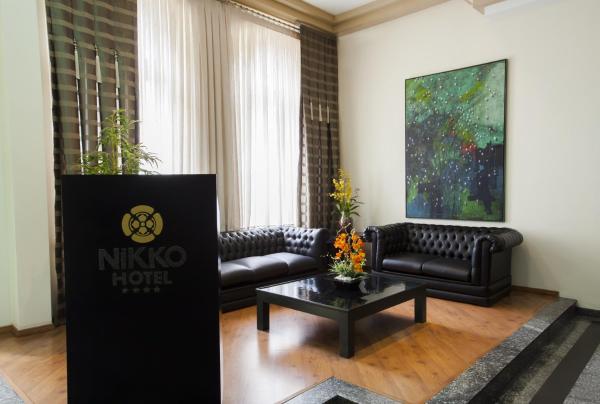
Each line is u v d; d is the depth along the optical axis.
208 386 1.83
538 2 4.98
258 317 4.09
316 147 6.94
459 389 2.80
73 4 4.25
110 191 1.73
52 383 2.96
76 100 4.25
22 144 3.87
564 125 4.96
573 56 4.88
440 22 5.99
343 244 4.26
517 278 5.39
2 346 3.65
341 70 7.26
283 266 5.30
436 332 3.97
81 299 1.71
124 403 1.75
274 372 3.12
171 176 1.77
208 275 1.82
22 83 3.87
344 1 6.32
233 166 5.82
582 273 4.90
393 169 6.62
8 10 3.79
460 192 5.84
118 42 4.57
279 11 6.25
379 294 3.88
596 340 4.12
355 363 3.28
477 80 5.61
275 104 6.47
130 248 1.74
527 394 3.10
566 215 4.98
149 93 4.95
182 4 5.26
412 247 6.01
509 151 5.40
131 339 1.75
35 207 3.95
